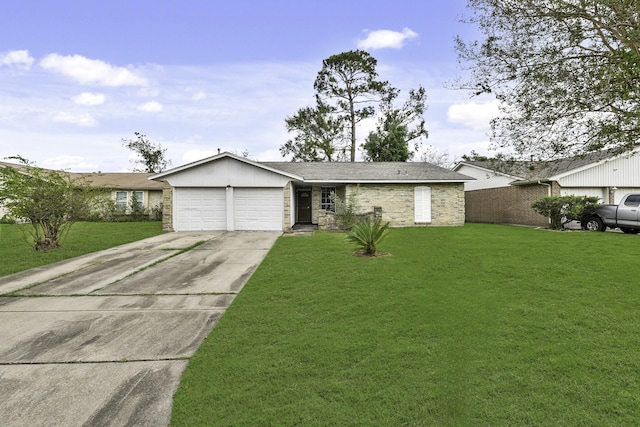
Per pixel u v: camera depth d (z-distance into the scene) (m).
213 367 3.35
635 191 16.38
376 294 5.50
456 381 2.99
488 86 7.18
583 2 5.60
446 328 4.13
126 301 5.49
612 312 4.50
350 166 20.00
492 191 20.59
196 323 4.56
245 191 15.27
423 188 17.64
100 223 19.95
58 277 7.03
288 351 3.63
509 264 7.37
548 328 4.05
